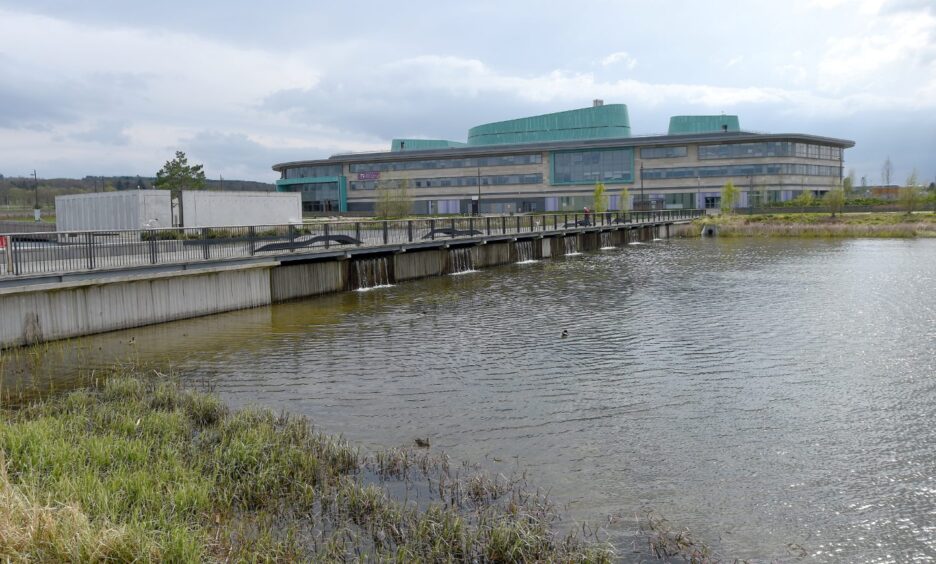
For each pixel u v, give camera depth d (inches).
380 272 1430.9
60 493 350.6
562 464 474.0
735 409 594.9
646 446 508.4
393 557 341.4
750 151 4404.5
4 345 788.6
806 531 384.5
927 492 433.4
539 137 5915.4
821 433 536.4
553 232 2146.9
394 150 5629.9
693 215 3841.0
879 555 361.4
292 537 349.1
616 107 5674.2
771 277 1515.7
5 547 286.5
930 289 1289.4
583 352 806.5
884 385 666.2
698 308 1112.8
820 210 3735.2
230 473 419.8
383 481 437.1
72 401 575.8
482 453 493.4
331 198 5260.8
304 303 1176.2
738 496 426.3
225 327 950.4
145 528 326.6
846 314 1042.1
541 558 343.6
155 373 708.7
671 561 348.8
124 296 920.3
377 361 763.4
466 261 1737.2
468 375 705.6
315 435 518.3
